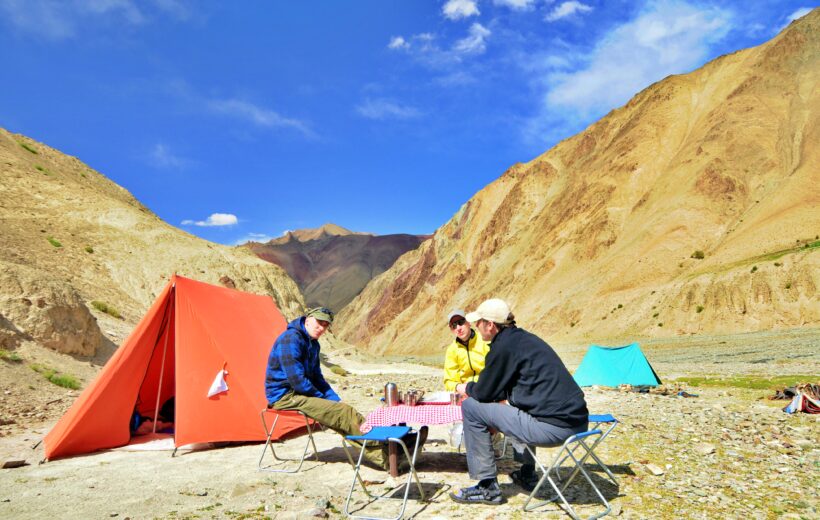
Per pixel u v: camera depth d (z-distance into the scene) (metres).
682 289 86.19
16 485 5.75
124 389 8.19
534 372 4.65
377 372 34.31
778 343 51.44
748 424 8.66
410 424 5.89
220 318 8.80
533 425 4.59
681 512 4.50
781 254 80.38
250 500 5.14
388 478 5.91
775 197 101.06
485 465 4.92
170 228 46.25
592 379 17.55
